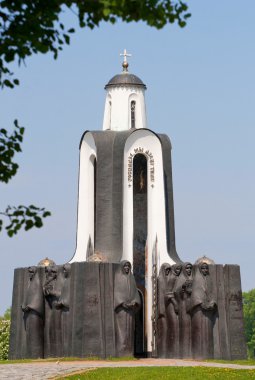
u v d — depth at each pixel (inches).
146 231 2500.0
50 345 2349.9
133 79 2632.9
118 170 2468.0
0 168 903.7
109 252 2412.6
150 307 2429.9
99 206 2461.9
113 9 832.3
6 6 847.7
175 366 1863.9
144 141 2513.5
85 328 2218.3
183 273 2338.8
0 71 859.4
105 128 2632.9
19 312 2427.4
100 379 1594.5
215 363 2123.5
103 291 2247.8
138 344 2417.6
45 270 2400.3
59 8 851.4
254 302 5231.3
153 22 841.5
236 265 2345.0
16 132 904.9
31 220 869.2
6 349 3147.1
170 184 2554.1
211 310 2287.2
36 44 849.5
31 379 1567.4
